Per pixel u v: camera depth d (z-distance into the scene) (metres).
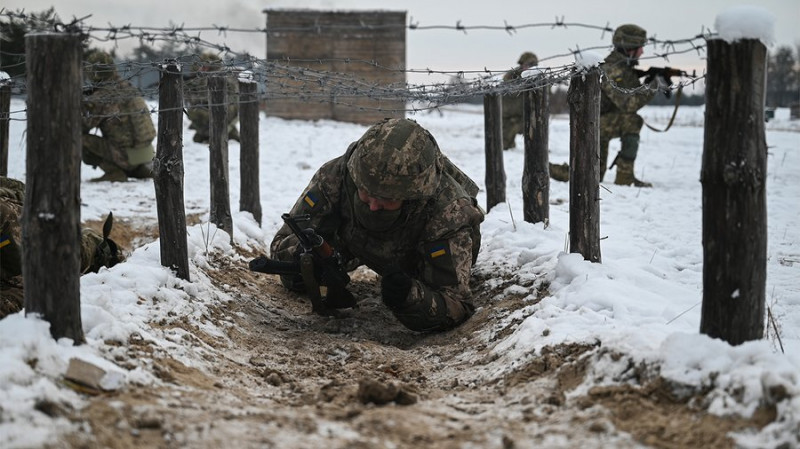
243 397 3.47
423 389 3.76
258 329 4.94
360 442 2.78
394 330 5.22
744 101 3.12
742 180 3.14
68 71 3.25
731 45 3.10
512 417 3.19
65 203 3.29
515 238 6.40
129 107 11.03
